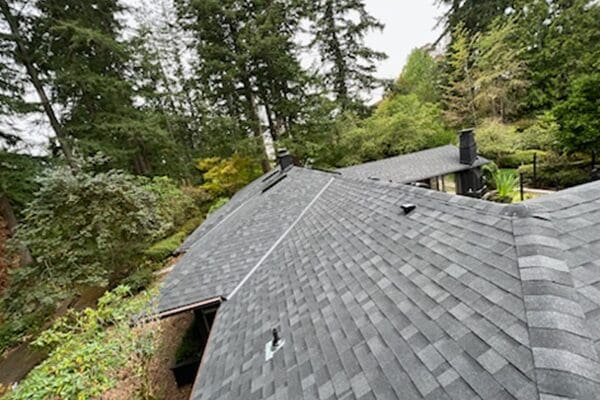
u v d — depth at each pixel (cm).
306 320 360
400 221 418
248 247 795
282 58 1841
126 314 655
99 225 1062
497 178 1575
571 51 1822
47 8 1350
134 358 636
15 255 1260
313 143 2005
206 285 678
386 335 247
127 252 1212
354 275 382
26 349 1020
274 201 1077
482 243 258
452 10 2519
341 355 262
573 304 162
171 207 1748
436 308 235
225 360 405
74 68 1434
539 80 1950
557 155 1608
